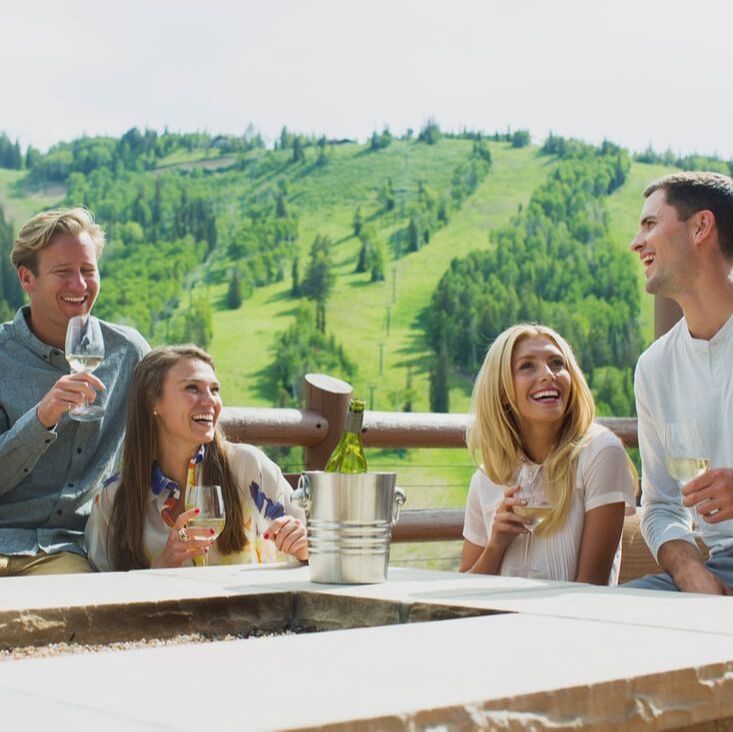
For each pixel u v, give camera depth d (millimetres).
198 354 2752
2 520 2941
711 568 2578
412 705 843
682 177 2721
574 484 2775
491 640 1155
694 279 2674
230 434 3812
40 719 796
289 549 2129
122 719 797
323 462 4098
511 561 2771
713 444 2625
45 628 1469
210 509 2250
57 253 3018
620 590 1644
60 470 2982
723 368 2615
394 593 1598
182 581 1761
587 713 933
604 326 44156
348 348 45375
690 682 1021
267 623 1619
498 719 874
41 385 3021
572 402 2852
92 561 2820
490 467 2885
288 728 775
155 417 2711
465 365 45188
